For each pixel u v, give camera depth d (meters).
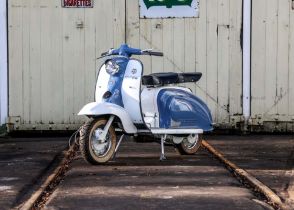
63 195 4.45
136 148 7.00
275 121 8.35
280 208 4.08
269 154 6.54
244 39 8.34
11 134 8.33
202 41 8.37
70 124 8.38
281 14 8.35
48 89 8.36
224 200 4.27
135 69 5.85
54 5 8.34
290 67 8.34
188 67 8.37
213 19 8.36
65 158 6.23
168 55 8.38
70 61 8.36
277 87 8.35
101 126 5.74
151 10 8.34
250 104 8.38
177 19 8.35
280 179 5.06
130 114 5.87
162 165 5.76
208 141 7.64
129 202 4.22
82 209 4.04
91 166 5.70
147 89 6.08
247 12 8.33
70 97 8.38
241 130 8.35
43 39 8.34
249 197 4.37
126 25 8.35
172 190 4.60
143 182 4.91
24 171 5.52
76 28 8.34
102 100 5.88
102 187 4.71
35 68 8.35
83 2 8.32
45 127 8.38
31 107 8.38
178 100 6.10
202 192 4.53
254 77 8.36
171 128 6.02
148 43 8.36
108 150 5.82
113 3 8.33
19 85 8.35
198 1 8.34
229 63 8.36
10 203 4.25
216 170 5.48
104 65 5.95
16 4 8.33
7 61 8.33
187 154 6.47
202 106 6.29
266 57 8.36
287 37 8.34
